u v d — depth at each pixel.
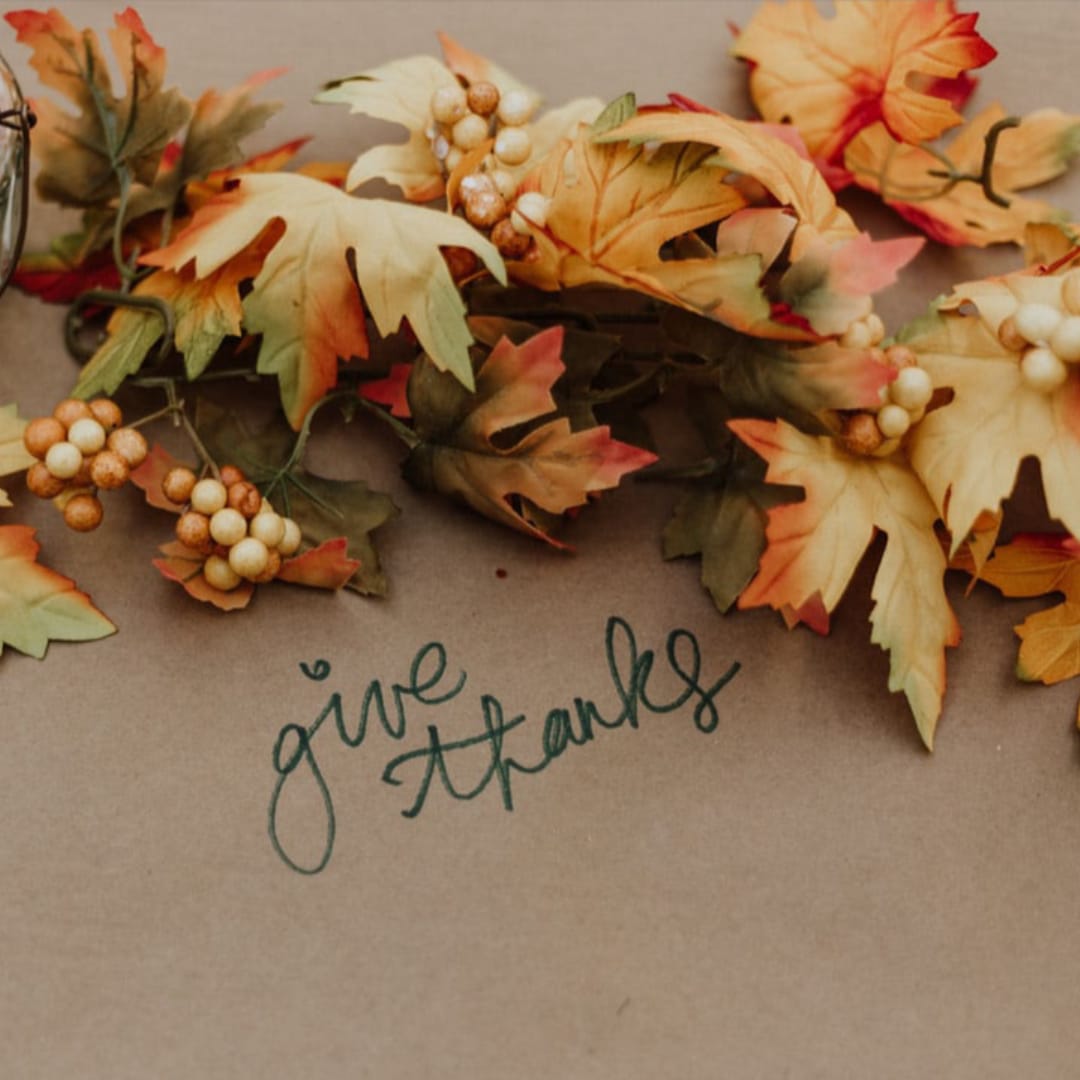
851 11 0.65
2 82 0.63
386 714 0.62
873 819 0.62
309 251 0.61
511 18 0.67
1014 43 0.68
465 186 0.61
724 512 0.63
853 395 0.59
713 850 0.62
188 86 0.66
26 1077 0.59
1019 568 0.64
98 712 0.61
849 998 0.61
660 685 0.63
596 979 0.60
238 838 0.61
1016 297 0.60
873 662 0.63
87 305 0.64
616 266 0.61
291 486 0.63
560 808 0.62
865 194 0.67
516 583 0.63
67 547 0.63
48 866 0.60
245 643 0.62
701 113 0.62
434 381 0.61
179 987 0.60
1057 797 0.63
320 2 0.67
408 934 0.60
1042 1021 0.61
